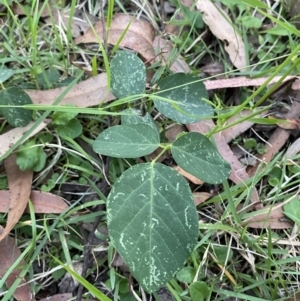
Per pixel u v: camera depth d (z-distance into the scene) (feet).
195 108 0.70
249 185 0.75
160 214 0.55
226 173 0.59
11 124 0.73
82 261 0.72
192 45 0.88
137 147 0.60
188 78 0.70
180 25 0.88
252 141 0.79
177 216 0.56
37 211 0.72
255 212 0.74
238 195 0.76
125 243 0.54
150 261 0.54
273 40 0.89
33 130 0.73
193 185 0.76
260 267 0.71
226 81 0.81
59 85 0.80
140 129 0.61
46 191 0.74
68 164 0.75
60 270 0.71
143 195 0.56
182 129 0.79
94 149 0.60
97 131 0.79
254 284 0.69
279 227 0.74
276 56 0.88
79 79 0.81
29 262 0.69
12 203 0.71
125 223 0.55
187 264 0.71
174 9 0.91
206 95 0.70
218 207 0.75
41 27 0.88
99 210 0.73
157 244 0.55
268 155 0.79
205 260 0.71
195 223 0.56
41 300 0.69
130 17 0.85
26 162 0.73
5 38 0.86
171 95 0.70
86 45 0.87
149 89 0.78
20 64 0.84
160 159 0.77
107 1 0.90
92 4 0.91
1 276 0.68
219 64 0.88
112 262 0.71
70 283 0.71
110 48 0.85
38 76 0.81
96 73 0.78
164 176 0.57
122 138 0.61
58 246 0.73
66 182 0.76
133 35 0.84
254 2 0.65
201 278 0.70
